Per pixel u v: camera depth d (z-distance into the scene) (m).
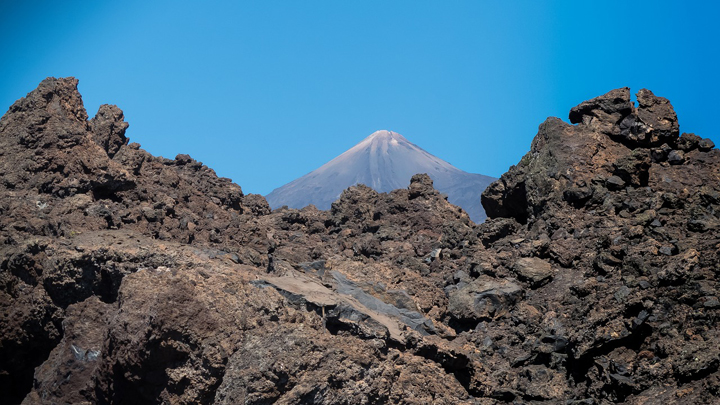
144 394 49.34
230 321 49.38
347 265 59.03
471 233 65.25
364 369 48.31
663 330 50.38
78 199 58.69
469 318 56.94
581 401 48.91
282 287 52.66
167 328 48.44
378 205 72.12
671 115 66.69
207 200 68.81
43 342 54.34
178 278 50.16
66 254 53.00
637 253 55.97
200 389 48.16
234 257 56.25
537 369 52.12
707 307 50.41
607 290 53.81
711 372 46.78
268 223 71.25
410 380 49.50
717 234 56.84
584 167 64.44
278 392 47.25
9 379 54.84
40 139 61.47
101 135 66.12
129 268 52.81
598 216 61.03
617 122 66.75
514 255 60.34
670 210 60.31
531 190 64.69
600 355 51.00
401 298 56.38
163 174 67.00
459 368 51.66
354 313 51.69
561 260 58.78
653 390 47.72
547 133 66.56
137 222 59.75
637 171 62.94
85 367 51.91
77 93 65.25
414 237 68.38
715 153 65.19
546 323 54.38
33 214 58.09
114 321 49.81
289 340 48.19
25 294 54.22
